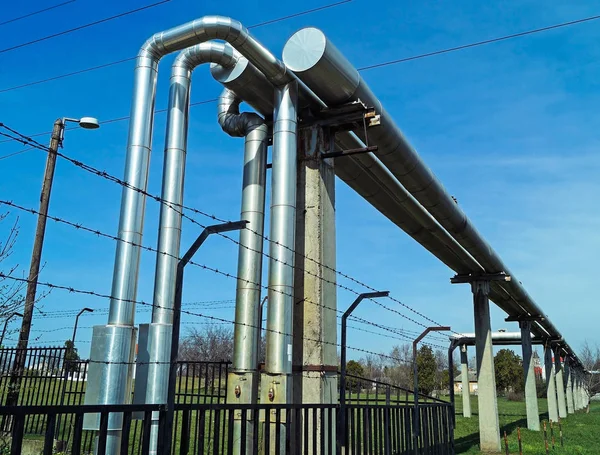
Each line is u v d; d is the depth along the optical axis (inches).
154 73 344.2
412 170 479.8
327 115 406.3
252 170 395.5
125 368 285.7
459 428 1118.4
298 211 395.2
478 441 867.4
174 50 349.7
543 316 1137.4
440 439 518.0
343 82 379.9
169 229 333.1
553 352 1705.2
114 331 286.8
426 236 644.1
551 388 1406.3
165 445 201.0
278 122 375.9
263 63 360.5
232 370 360.5
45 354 452.8
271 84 391.5
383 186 534.9
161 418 204.2
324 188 399.9
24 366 451.8
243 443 249.0
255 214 388.2
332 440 337.4
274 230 356.5
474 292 787.4
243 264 380.8
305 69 366.0
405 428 431.5
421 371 2359.7
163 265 325.4
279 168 366.9
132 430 580.1
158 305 311.6
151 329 305.1
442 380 2541.8
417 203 572.1
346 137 442.6
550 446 826.2
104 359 283.9
